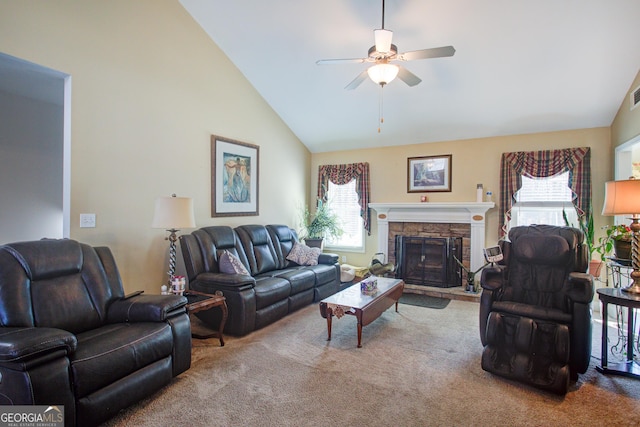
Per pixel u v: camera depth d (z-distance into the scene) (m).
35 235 4.24
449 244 5.23
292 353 3.01
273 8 3.76
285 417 2.09
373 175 6.06
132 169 3.46
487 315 2.87
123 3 3.37
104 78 3.20
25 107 4.14
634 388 2.43
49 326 2.20
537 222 4.90
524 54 3.70
